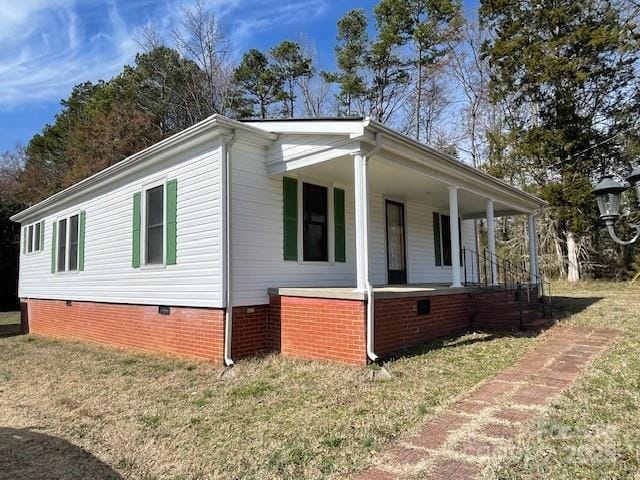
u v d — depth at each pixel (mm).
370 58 23891
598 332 7668
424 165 7598
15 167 32281
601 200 3916
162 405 4680
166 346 7531
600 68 18297
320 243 8188
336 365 5859
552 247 21953
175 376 5949
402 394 4547
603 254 20500
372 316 5855
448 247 12617
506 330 8172
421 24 22234
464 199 10648
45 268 12211
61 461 3393
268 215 7234
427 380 5023
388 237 10164
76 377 6242
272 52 25203
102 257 9508
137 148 22312
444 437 3436
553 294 15047
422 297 7242
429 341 7223
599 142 18516
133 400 4922
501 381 4895
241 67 24578
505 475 2789
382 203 10031
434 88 24375
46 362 7590
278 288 6895
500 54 19766
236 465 3186
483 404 4148
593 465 2855
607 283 18609
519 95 20375
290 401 4551
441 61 23609
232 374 5766
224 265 6492
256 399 4684
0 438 3910
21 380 6246
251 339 6770
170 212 7570
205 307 6738
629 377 4770
